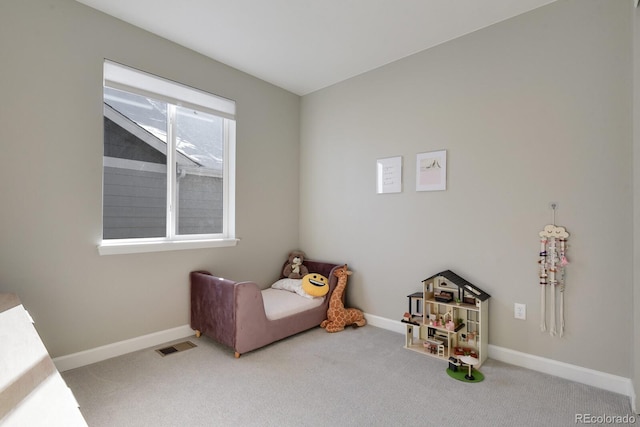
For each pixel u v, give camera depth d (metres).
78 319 2.24
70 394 0.82
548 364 2.19
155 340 2.61
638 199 1.77
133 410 1.75
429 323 2.52
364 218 3.22
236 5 2.22
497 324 2.40
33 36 2.04
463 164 2.57
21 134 2.01
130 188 2.57
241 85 3.21
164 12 2.31
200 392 1.93
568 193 2.12
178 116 2.86
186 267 2.81
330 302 3.12
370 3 2.19
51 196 2.12
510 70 2.35
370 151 3.17
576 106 2.09
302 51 2.84
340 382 2.07
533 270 2.25
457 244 2.60
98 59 2.30
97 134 2.31
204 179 3.04
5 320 1.41
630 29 1.93
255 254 3.36
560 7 2.15
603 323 2.01
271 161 3.52
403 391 1.97
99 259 2.33
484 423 1.67
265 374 2.16
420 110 2.82
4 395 0.81
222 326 2.48
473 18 2.36
